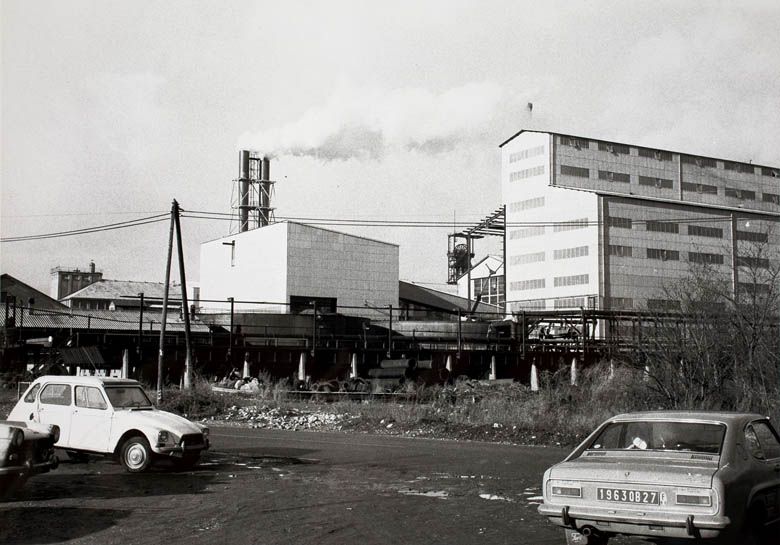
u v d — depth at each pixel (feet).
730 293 72.95
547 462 53.42
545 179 274.57
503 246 318.86
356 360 175.52
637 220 260.01
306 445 64.90
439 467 50.39
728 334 69.21
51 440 36.65
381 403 109.09
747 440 26.07
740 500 23.41
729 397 68.74
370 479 44.57
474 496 38.58
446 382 148.97
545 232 272.92
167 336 160.76
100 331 159.02
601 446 27.71
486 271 334.44
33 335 157.48
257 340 182.91
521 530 30.27
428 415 84.94
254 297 249.34
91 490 39.40
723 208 274.16
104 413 47.44
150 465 46.47
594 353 179.93
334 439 70.85
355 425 83.10
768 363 67.21
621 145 283.79
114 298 301.84
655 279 260.01
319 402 120.47
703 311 70.90
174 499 36.78
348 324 191.42
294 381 152.87
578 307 256.93
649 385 74.23
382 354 179.11
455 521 31.99
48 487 40.16
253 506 35.01
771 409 63.82
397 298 254.27
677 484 23.27
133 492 38.93
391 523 31.40
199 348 159.84
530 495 39.04
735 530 23.16
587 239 256.32
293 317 183.21
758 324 68.23
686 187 291.17
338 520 31.91
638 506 23.71
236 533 29.12
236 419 93.30
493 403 85.97
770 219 282.77
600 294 249.55
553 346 193.57
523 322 188.34
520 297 280.10
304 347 169.99
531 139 282.36
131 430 46.68
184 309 127.13
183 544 27.25
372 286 250.78
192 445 47.39
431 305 294.05
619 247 256.11
